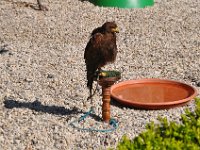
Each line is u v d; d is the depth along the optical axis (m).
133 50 17.08
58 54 16.56
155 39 18.34
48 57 16.25
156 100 12.55
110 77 11.16
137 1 22.53
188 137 7.51
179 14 21.84
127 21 20.70
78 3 23.03
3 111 12.10
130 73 14.88
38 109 12.20
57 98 12.86
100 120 11.62
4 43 17.89
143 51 16.98
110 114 11.93
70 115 11.85
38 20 20.64
